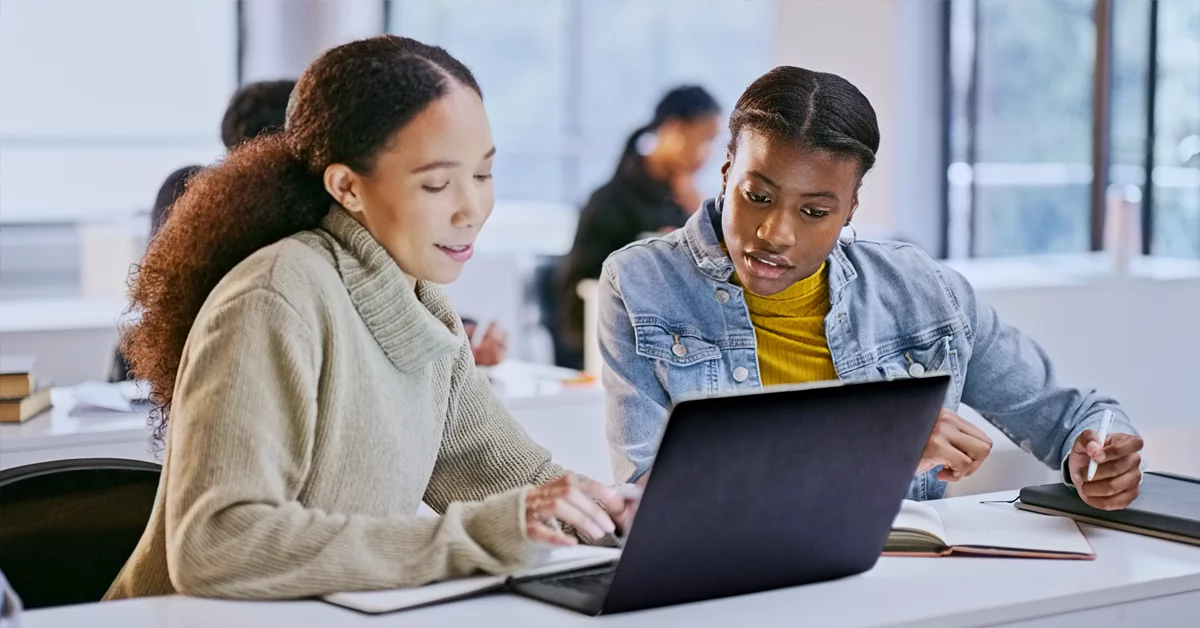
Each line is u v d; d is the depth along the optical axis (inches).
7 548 68.1
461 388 68.9
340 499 59.9
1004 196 221.5
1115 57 202.8
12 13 291.9
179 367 59.3
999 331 83.5
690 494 52.8
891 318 81.9
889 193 224.1
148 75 299.9
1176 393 161.0
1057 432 81.1
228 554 53.6
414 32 342.3
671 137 176.6
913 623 54.2
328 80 59.7
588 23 375.6
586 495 57.3
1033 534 67.2
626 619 53.8
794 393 53.5
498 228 296.8
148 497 71.9
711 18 370.6
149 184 302.8
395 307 60.6
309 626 51.7
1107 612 59.0
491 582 57.2
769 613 54.9
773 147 70.5
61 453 107.5
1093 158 206.7
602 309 80.6
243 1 281.0
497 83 372.5
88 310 162.2
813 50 225.1
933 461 67.8
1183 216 193.0
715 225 80.3
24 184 296.8
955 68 224.4
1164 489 73.7
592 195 180.9
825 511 57.2
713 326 79.2
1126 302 157.0
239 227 61.3
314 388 56.9
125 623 51.8
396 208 59.5
